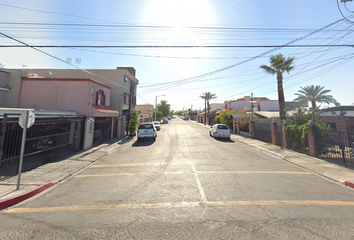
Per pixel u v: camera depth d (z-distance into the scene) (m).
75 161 8.38
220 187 5.01
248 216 3.41
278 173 6.48
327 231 2.92
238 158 9.00
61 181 5.80
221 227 3.04
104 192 4.75
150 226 3.10
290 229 2.97
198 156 9.45
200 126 38.56
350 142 7.99
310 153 9.38
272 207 3.80
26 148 7.69
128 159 8.99
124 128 20.62
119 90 20.44
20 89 12.37
